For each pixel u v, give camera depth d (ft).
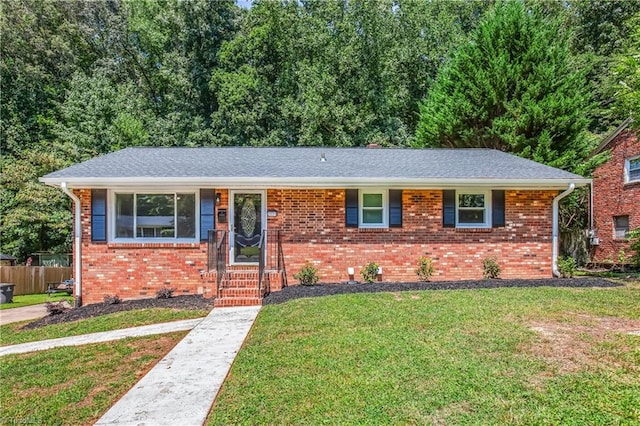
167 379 16.02
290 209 35.55
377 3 79.92
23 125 83.15
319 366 16.28
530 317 22.22
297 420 12.15
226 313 27.12
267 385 14.79
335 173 35.22
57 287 55.52
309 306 26.37
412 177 34.17
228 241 35.35
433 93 64.49
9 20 82.07
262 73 85.97
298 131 80.38
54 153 72.38
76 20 88.17
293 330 21.62
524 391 13.47
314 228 35.58
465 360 16.22
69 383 16.62
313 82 77.05
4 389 16.25
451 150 46.03
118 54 91.56
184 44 89.45
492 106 55.11
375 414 12.30
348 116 76.54
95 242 34.19
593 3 77.77
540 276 36.81
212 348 19.79
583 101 53.88
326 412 12.54
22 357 20.68
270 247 35.24
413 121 82.84
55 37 84.58
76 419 13.24
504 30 54.90
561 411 12.15
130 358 19.47
